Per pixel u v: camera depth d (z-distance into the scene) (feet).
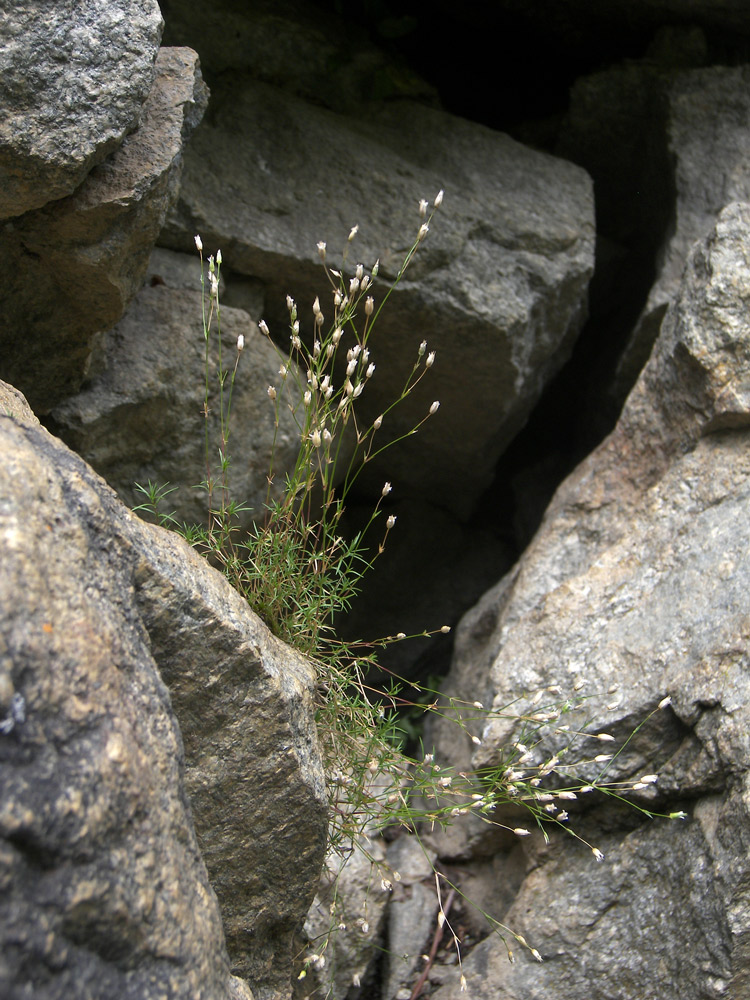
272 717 6.08
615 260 15.58
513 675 9.32
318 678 7.87
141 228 8.01
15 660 3.94
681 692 8.07
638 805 8.31
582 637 9.15
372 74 13.15
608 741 8.41
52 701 4.05
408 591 15.29
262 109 12.05
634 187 15.42
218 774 5.98
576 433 15.92
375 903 9.10
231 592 6.38
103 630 4.53
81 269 7.95
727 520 9.00
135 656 4.84
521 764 8.18
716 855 7.37
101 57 7.06
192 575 5.92
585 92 14.73
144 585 5.45
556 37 15.38
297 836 6.34
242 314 10.64
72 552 4.61
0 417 5.00
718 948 7.13
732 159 13.78
